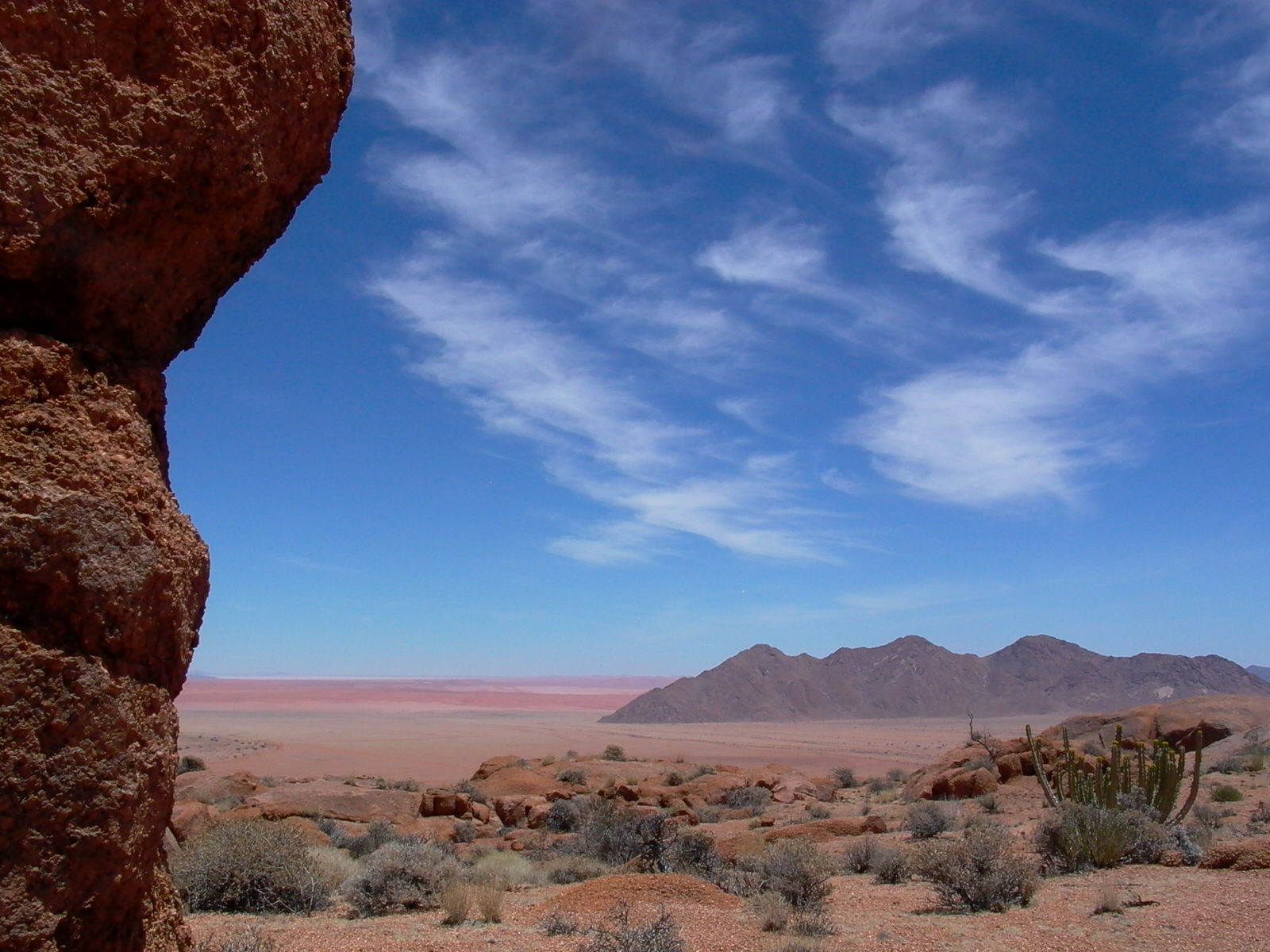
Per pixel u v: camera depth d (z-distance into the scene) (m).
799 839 16.97
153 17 3.30
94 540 3.01
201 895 12.73
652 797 35.97
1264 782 28.12
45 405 3.11
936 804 26.73
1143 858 14.70
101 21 3.18
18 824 2.79
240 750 73.31
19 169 3.02
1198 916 10.03
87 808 2.93
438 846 21.73
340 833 23.58
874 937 9.94
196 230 3.66
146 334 3.67
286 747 78.12
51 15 3.07
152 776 3.19
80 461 3.09
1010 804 28.78
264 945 8.71
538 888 15.81
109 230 3.30
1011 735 112.62
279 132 3.86
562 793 37.03
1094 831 14.77
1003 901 11.73
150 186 3.36
